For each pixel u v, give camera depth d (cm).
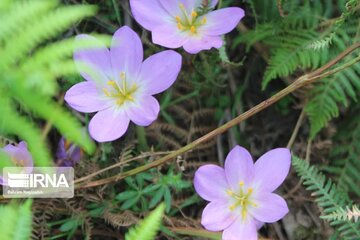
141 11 63
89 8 47
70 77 64
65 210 64
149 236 50
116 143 66
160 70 61
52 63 45
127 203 64
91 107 61
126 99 61
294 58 65
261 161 61
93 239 65
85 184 63
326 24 66
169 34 63
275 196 61
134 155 66
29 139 45
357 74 66
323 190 62
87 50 60
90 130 61
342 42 65
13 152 60
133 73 62
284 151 61
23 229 50
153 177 64
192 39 63
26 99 45
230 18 63
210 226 61
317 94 66
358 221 61
